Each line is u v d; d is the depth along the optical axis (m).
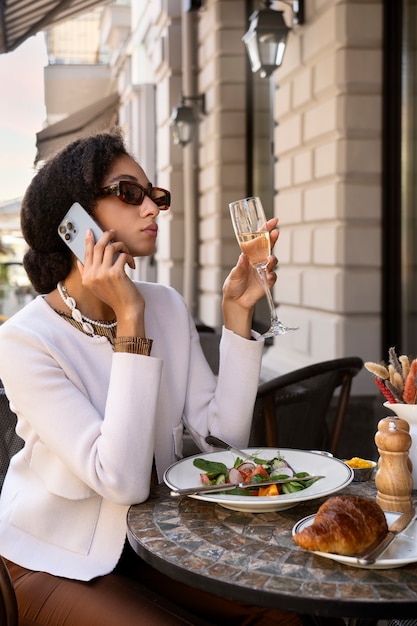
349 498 1.16
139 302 1.49
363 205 5.02
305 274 5.67
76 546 1.50
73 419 1.46
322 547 1.11
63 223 1.53
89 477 1.41
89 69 10.09
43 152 1.64
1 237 5.11
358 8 4.88
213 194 8.71
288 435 2.57
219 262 8.55
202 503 1.41
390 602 0.99
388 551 1.14
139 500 1.42
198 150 9.55
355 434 4.45
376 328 5.06
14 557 1.49
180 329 1.80
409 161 4.89
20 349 1.50
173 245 10.41
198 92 9.37
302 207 5.72
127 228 1.57
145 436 1.43
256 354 1.76
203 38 8.97
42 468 1.53
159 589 1.60
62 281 1.63
